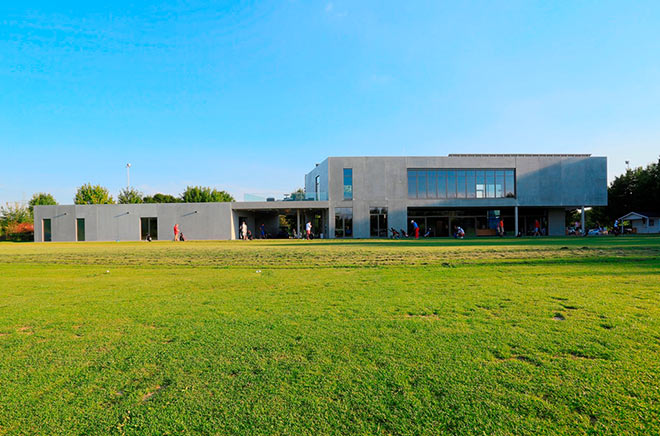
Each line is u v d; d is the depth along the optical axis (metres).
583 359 3.14
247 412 2.40
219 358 3.34
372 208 35.94
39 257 14.76
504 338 3.71
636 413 2.29
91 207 36.59
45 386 2.84
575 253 12.65
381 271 9.25
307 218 43.44
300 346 3.61
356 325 4.29
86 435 2.20
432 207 37.00
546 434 2.11
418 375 2.89
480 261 10.84
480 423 2.23
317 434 2.15
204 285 7.47
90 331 4.24
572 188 37.03
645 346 3.42
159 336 4.01
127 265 11.51
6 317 4.91
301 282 7.66
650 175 48.50
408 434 2.13
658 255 11.66
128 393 2.71
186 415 2.39
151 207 36.25
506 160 36.72
